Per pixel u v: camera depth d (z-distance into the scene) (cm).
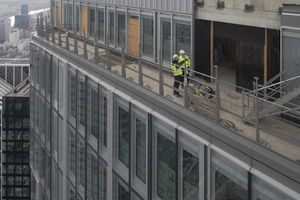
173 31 1897
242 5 1516
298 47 1293
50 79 2386
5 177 5153
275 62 1451
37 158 2962
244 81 1595
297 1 1297
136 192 1327
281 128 993
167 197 1171
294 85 1315
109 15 2552
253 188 810
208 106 1140
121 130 1455
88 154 1794
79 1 3003
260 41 1496
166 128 1134
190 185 1043
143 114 1262
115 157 1507
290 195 702
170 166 1131
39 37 2731
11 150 5069
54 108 2330
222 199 914
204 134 966
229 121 1045
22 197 5241
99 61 1775
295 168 704
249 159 816
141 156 1309
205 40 1753
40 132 2775
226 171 890
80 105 1884
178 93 1348
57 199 2403
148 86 1403
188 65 1427
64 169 2128
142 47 2172
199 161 988
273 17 1388
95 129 1703
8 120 4988
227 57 2155
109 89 1489
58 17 3541
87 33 2908
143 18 2139
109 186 1558
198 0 1730
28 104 4966
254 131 1011
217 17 1639
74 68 1928
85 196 1864
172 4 1862
